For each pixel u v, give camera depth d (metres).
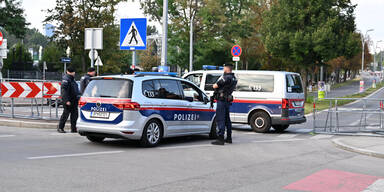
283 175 6.60
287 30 30.94
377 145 10.16
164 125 9.69
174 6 39.38
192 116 10.56
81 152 8.20
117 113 9.01
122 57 48.34
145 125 9.23
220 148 9.48
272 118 13.49
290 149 9.74
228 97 10.11
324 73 79.38
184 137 11.70
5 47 16.28
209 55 48.16
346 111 13.84
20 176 5.85
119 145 9.52
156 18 41.25
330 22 29.27
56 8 43.31
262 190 5.54
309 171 7.03
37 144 9.10
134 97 9.06
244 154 8.68
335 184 6.07
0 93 13.95
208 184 5.76
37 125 12.59
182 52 41.84
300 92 14.27
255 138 11.91
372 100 14.00
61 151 8.23
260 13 42.31
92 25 43.34
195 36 41.12
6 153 7.76
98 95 9.30
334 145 10.71
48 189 5.18
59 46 45.19
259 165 7.43
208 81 14.52
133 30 13.70
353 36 30.83
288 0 30.73
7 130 11.71
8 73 37.44
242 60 50.47
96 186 5.41
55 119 13.80
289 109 13.51
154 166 6.97
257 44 45.94
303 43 29.61
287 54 31.53
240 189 5.54
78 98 11.68
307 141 11.55
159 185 5.59
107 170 6.48
